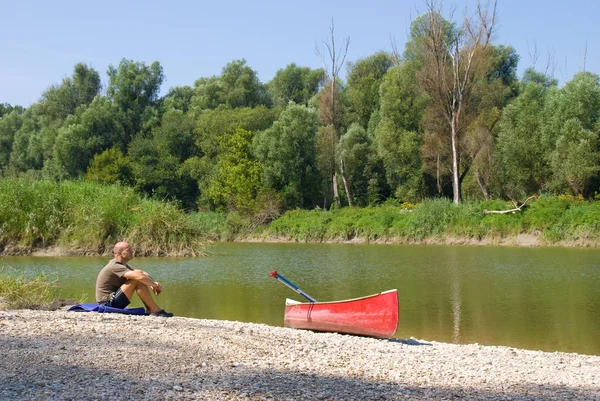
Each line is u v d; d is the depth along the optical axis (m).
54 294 15.50
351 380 7.09
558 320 13.30
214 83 76.00
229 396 5.93
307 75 76.00
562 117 39.72
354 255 28.58
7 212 27.11
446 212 36.78
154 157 59.25
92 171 58.75
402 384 7.10
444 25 46.44
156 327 8.98
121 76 69.38
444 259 26.16
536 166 41.25
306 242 38.91
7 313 9.55
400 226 37.41
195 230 28.25
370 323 10.92
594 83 40.59
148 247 26.98
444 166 47.50
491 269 22.30
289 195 49.16
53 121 75.56
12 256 25.88
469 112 43.81
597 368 8.77
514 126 43.47
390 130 50.16
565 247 31.02
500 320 13.30
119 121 67.19
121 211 27.62
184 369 6.83
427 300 15.82
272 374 7.00
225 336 8.89
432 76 42.53
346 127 60.19
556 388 7.31
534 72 63.25
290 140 50.19
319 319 11.56
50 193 28.17
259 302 15.49
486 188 45.16
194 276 20.44
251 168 50.03
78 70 76.62
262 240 40.81
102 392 5.75
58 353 7.09
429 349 9.98
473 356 9.43
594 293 16.70
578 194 37.41
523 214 34.75
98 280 10.45
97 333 8.23
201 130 60.94
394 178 52.03
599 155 37.62
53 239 27.23
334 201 50.28
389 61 63.31
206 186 54.66
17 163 76.50
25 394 5.57
